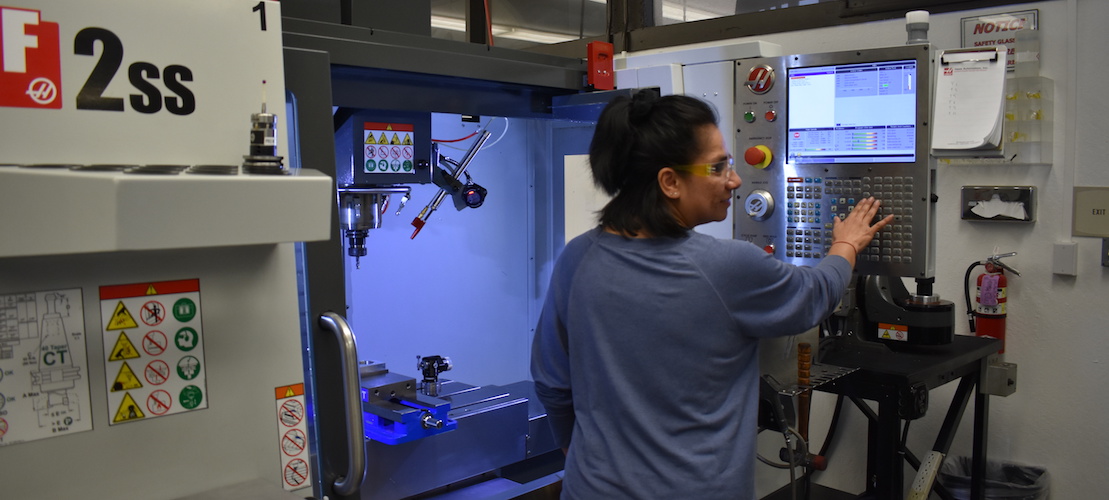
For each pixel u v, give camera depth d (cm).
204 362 108
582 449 128
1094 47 214
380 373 251
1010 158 224
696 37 290
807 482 212
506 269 354
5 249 81
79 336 99
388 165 217
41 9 96
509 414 266
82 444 99
